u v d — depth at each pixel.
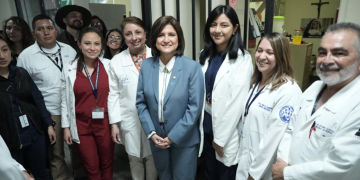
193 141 1.43
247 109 1.31
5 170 0.97
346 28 0.83
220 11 1.34
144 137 1.66
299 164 0.96
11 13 3.56
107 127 1.70
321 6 4.79
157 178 1.99
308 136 0.97
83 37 1.54
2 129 1.46
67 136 1.75
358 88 0.84
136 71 1.58
